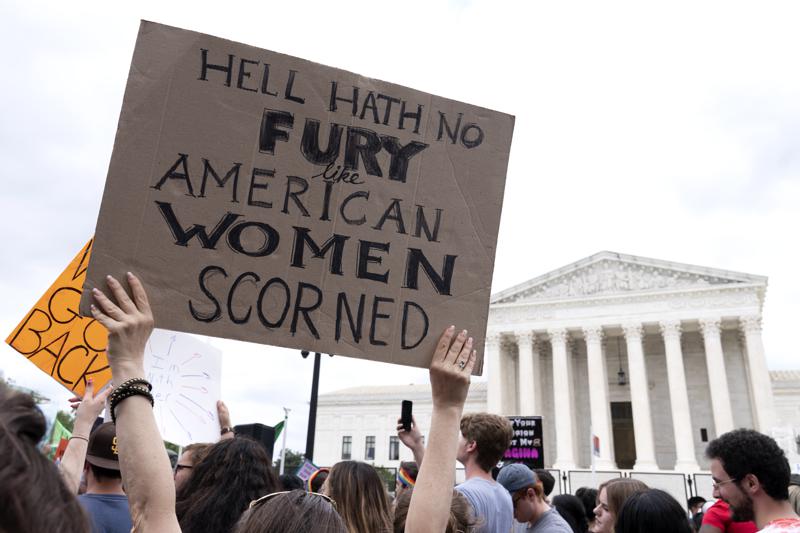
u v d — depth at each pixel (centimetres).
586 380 6831
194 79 369
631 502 501
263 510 234
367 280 374
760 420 5544
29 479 124
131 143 351
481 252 393
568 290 6638
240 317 351
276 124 381
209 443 539
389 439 8250
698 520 1173
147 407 267
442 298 380
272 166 375
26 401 146
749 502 420
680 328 6106
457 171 401
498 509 558
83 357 588
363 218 383
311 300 364
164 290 340
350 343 364
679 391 5847
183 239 348
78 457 405
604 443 5881
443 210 395
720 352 5872
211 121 368
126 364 279
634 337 6162
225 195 362
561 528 663
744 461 419
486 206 400
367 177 389
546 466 6612
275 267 362
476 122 411
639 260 6425
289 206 373
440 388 338
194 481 423
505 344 6950
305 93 390
